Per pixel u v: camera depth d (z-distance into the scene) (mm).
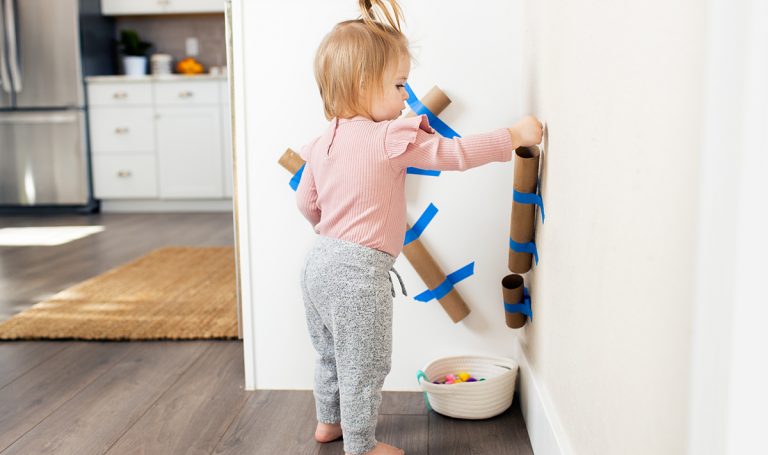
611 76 769
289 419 1421
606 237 797
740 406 491
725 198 505
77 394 1560
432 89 1421
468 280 1509
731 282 500
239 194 1548
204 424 1397
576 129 944
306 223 1542
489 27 1437
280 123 1517
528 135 1155
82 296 2406
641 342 677
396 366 1548
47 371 1710
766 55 450
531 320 1359
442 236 1499
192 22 5031
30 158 4645
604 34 796
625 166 720
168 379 1653
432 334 1531
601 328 824
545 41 1172
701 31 530
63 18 4500
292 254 1554
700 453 549
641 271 674
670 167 595
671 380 603
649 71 643
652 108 636
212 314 2170
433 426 1368
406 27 1443
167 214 4645
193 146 4641
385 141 1156
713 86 515
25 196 4688
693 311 556
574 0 950
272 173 1534
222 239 3617
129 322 2084
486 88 1449
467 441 1302
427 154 1152
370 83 1203
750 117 471
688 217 560
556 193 1090
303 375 1586
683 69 563
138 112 4629
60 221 4328
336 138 1207
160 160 4672
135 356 1818
